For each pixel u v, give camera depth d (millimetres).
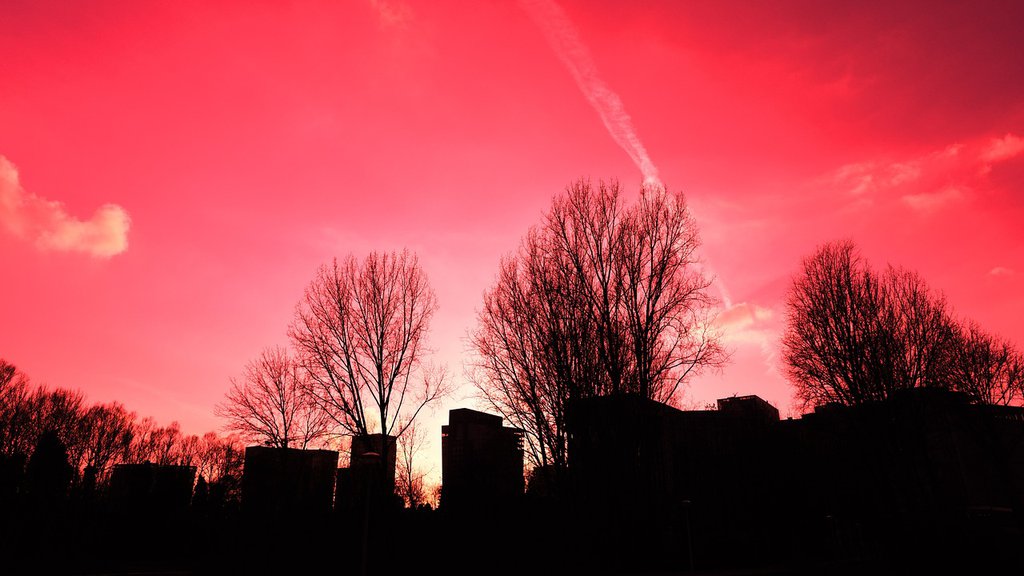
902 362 40406
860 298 42156
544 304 35031
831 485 54875
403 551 35375
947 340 41375
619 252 35344
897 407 39875
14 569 60094
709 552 46062
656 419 33406
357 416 39812
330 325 41031
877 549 47188
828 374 42062
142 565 62656
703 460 51094
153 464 89438
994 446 52469
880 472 40812
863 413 40594
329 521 39250
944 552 36438
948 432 46719
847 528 52938
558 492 32469
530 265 36344
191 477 91375
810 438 55812
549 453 32688
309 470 50719
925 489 39062
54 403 73500
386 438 39625
